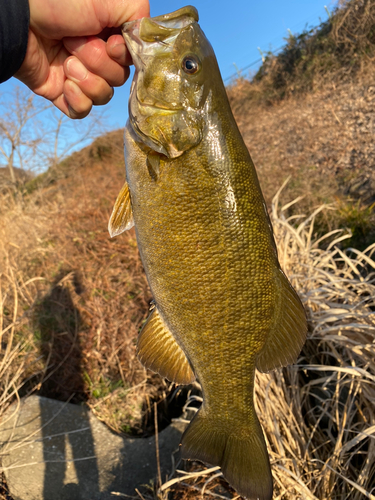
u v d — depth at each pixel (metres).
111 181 1.67
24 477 0.53
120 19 0.32
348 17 2.03
